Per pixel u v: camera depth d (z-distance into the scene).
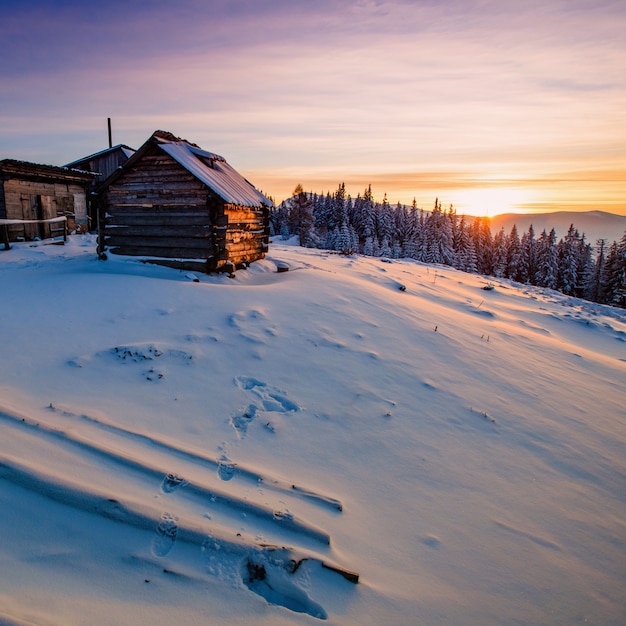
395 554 3.55
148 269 12.01
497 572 3.52
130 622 2.48
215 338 7.51
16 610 2.37
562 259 58.25
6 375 5.51
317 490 4.19
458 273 26.42
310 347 7.73
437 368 7.77
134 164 12.41
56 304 8.55
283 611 2.78
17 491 3.27
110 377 5.84
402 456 5.04
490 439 5.71
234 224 13.23
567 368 9.03
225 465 4.26
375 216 86.94
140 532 3.14
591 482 5.06
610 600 3.39
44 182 19.52
